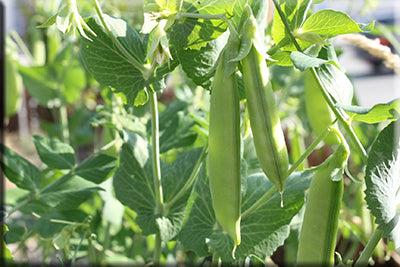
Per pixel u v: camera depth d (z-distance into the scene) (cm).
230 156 33
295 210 41
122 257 50
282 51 38
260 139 32
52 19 35
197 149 45
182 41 37
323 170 35
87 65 39
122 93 40
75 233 45
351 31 36
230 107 33
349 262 37
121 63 39
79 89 71
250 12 33
